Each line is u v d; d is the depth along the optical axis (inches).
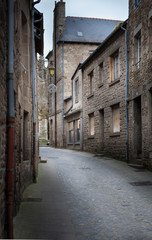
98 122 724.0
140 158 518.0
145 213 233.5
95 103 747.4
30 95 370.3
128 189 324.8
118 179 385.1
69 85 1130.7
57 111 1195.9
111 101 638.5
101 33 1199.6
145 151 469.4
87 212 236.8
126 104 556.4
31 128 374.9
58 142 1176.2
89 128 808.3
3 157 173.5
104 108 679.7
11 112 186.4
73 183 358.3
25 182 323.3
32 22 386.0
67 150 956.6
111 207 252.1
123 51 581.0
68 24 1202.6
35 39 468.4
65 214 229.0
